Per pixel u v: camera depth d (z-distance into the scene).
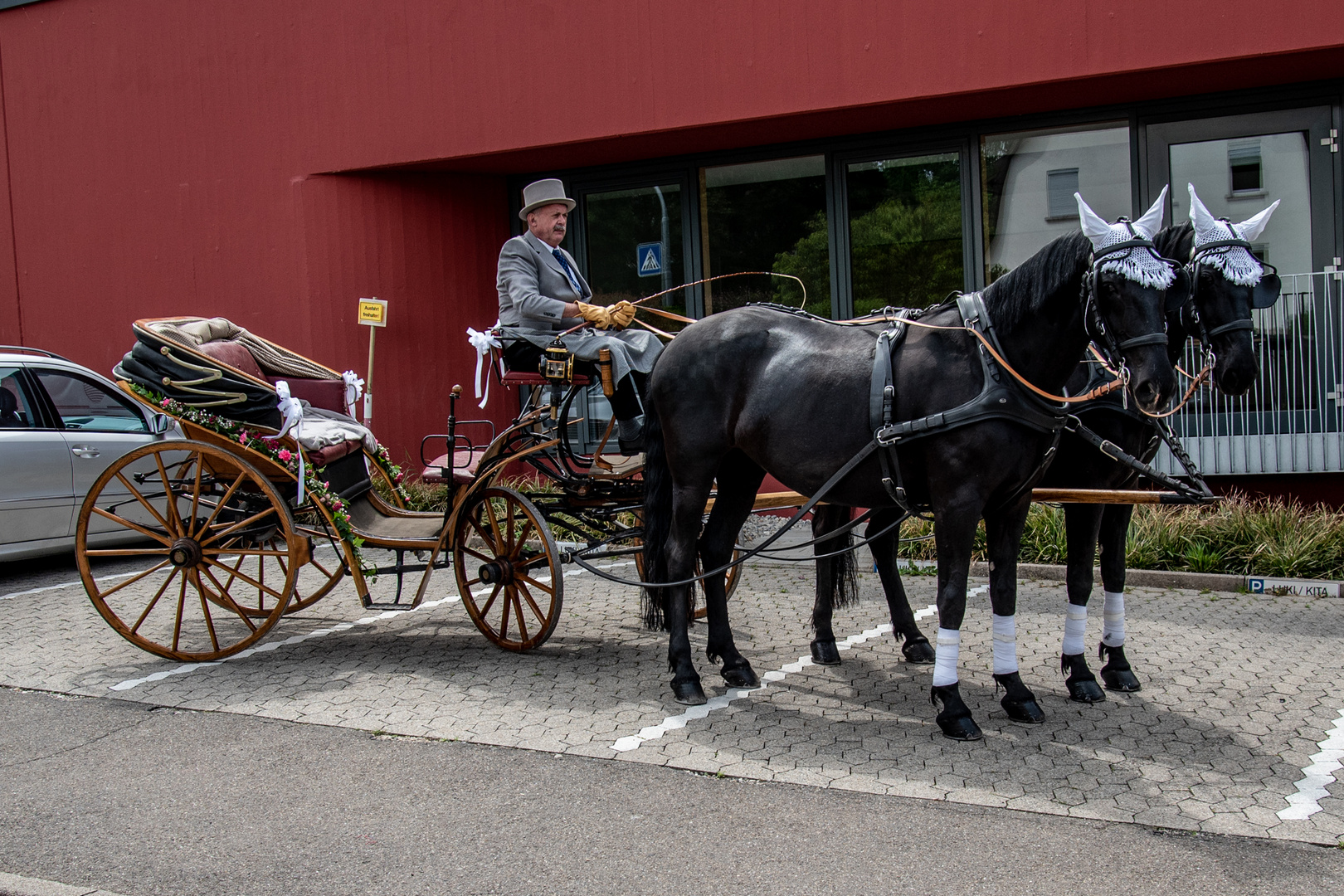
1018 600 7.14
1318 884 3.33
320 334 10.90
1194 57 8.16
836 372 4.78
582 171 11.13
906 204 10.10
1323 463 8.38
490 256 11.47
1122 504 5.00
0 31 11.91
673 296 10.98
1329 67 8.40
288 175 10.91
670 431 5.33
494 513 6.15
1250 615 6.62
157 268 11.56
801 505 6.10
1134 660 5.74
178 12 11.16
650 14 9.59
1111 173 9.49
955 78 8.77
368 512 6.63
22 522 8.27
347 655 6.15
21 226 12.11
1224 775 4.16
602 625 6.80
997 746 4.52
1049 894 3.30
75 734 4.91
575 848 3.67
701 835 3.75
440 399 11.15
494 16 10.10
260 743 4.74
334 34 10.63
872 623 6.72
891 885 3.38
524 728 4.86
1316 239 8.99
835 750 4.52
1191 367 8.39
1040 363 4.45
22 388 8.52
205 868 3.59
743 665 5.45
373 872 3.54
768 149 10.43
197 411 5.96
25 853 3.72
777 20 9.21
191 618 7.05
